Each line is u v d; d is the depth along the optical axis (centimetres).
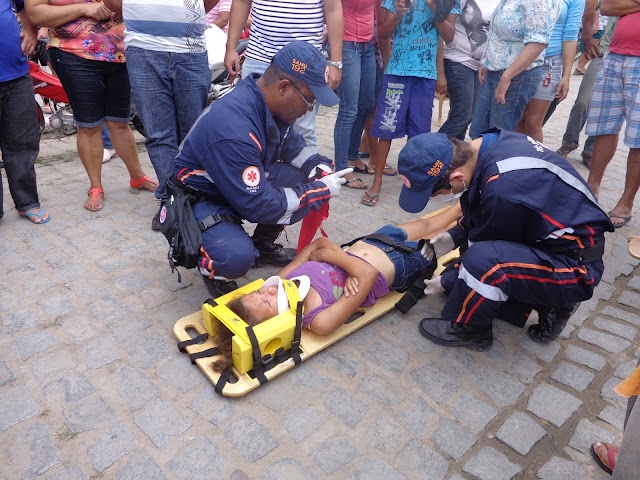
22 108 334
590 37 495
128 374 229
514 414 218
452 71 436
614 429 212
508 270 222
